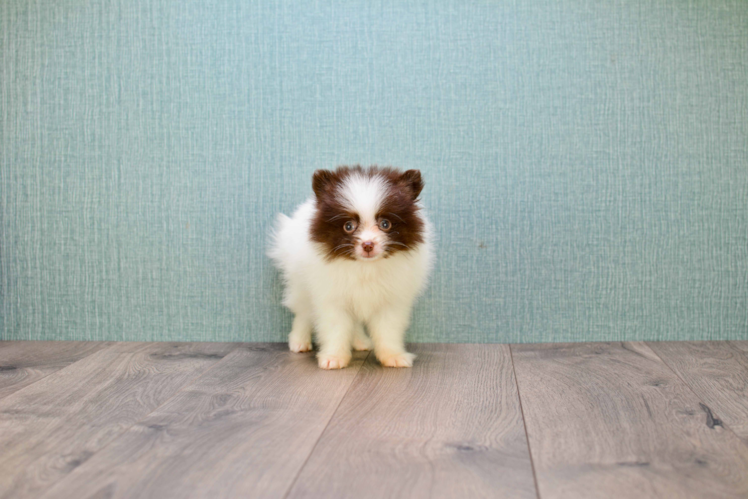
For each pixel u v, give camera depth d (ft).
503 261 6.83
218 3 6.75
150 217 6.93
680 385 5.09
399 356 5.85
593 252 6.81
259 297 6.94
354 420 4.25
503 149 6.75
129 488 3.19
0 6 6.82
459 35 6.70
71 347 6.67
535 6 6.65
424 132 6.77
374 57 6.74
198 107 6.83
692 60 6.64
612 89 6.69
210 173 6.88
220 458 3.58
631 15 6.63
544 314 6.87
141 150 6.88
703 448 3.73
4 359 6.08
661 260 6.81
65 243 6.98
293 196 6.86
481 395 4.85
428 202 6.82
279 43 6.77
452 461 3.54
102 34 6.81
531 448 3.74
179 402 4.66
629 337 6.88
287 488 3.20
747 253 6.78
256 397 4.80
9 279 7.02
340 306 5.91
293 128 6.82
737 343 6.68
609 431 4.03
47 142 6.91
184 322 7.01
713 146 6.71
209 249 6.93
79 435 3.95
